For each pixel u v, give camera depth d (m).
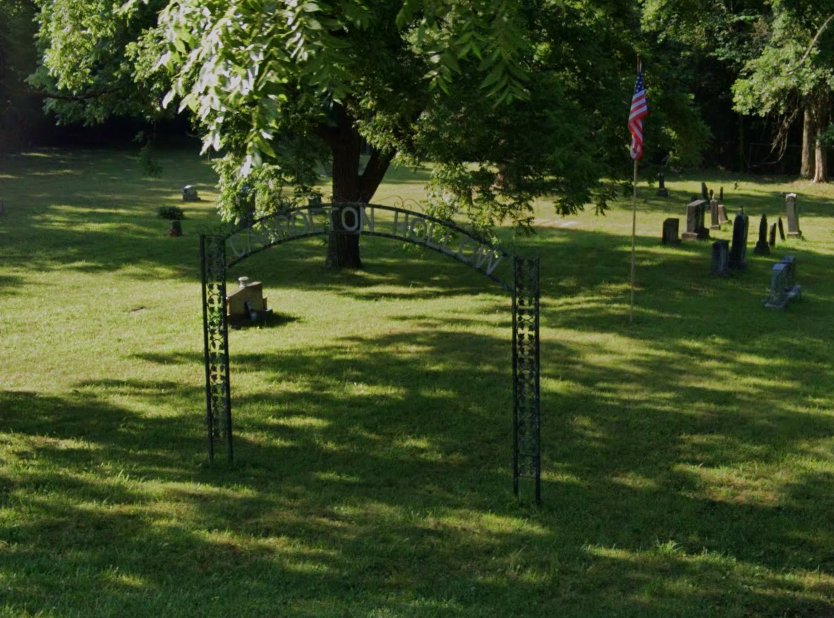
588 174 20.30
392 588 8.38
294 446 12.21
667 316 19.78
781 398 14.43
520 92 5.36
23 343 17.28
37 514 9.68
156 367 15.84
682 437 12.74
